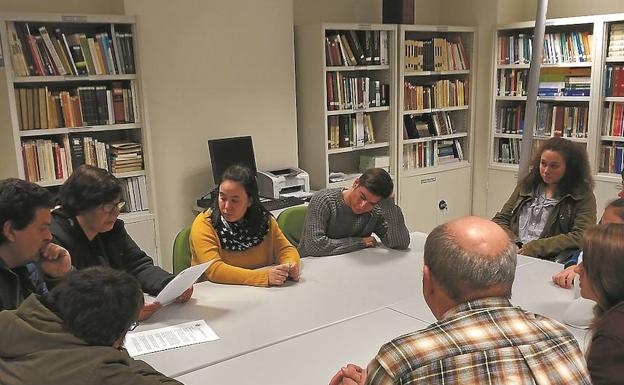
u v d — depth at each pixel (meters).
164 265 4.14
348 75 5.02
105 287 1.21
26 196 1.66
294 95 4.54
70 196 2.12
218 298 2.20
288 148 4.58
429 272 1.18
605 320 1.36
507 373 1.03
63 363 1.12
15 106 3.27
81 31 3.69
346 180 4.79
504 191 5.41
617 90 4.52
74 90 3.53
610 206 2.00
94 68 3.53
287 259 2.53
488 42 5.30
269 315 2.02
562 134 4.93
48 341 1.15
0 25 3.15
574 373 1.07
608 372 1.27
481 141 5.52
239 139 4.15
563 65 4.79
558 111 4.93
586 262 1.47
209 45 4.05
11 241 1.66
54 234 2.09
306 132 4.71
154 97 3.89
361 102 4.77
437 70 5.18
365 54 4.71
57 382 1.11
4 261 1.69
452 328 1.09
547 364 1.05
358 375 1.45
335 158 5.12
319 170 4.66
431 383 1.03
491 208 5.55
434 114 5.33
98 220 2.14
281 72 4.44
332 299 2.17
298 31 4.57
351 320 1.97
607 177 4.61
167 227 4.11
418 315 2.00
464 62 5.40
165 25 3.85
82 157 3.61
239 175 2.44
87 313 1.17
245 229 2.53
